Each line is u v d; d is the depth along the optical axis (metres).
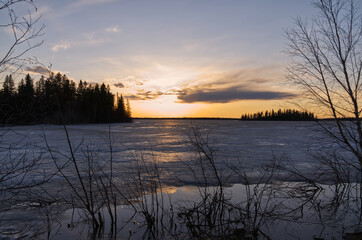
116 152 12.98
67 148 13.95
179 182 7.52
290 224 4.82
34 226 4.58
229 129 40.19
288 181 7.81
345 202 5.95
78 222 4.81
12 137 14.33
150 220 4.79
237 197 6.23
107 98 67.31
